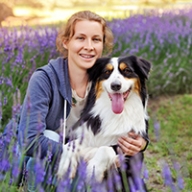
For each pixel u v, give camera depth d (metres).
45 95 3.92
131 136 3.99
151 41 8.56
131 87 4.05
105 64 4.09
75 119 4.26
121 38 8.58
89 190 3.22
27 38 6.99
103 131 4.03
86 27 4.03
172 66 8.62
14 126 3.31
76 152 3.71
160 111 7.61
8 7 17.59
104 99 4.04
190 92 8.75
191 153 5.66
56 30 7.95
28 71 6.08
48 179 3.28
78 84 4.18
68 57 4.17
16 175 2.94
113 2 29.28
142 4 26.70
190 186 4.42
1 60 5.91
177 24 10.73
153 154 5.81
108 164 3.73
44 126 3.82
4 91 5.34
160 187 4.73
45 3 26.08
